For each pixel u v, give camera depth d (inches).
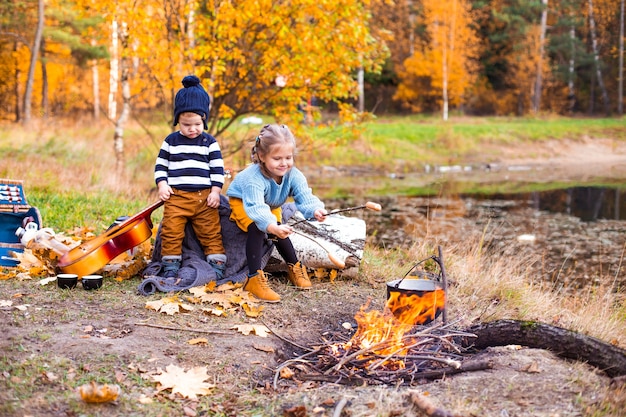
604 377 131.3
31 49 1104.8
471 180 820.6
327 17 404.8
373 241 390.6
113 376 129.0
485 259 297.0
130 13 397.1
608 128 1295.5
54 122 932.6
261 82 440.8
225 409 122.2
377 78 1736.0
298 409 118.4
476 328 156.5
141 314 165.2
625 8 1784.0
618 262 349.1
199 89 200.7
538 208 563.2
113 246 193.6
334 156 936.3
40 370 127.3
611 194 662.5
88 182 414.6
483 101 1824.6
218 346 148.6
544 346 145.1
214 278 194.2
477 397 121.8
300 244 208.2
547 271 323.6
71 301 171.6
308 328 169.8
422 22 1670.8
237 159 478.3
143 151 663.1
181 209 197.5
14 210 199.5
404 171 925.8
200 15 410.6
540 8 1681.8
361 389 130.6
